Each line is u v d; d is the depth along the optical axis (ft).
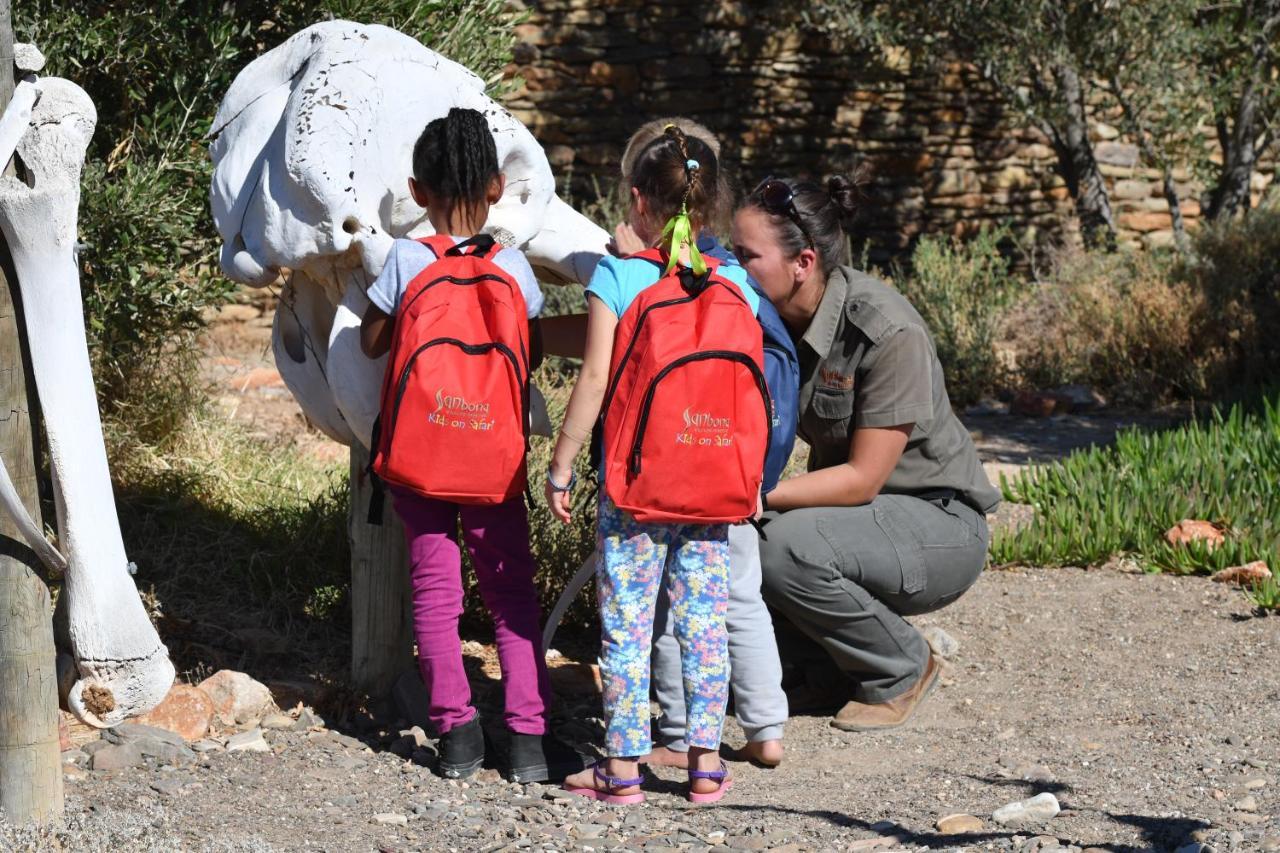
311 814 10.42
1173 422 29.55
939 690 14.44
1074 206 41.50
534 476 15.52
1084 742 12.53
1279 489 19.80
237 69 15.98
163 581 15.46
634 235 11.26
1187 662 14.99
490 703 13.58
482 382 10.63
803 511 12.71
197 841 9.64
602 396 10.71
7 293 9.05
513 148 12.05
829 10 38.65
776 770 12.10
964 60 40.11
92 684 9.59
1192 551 18.44
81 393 9.24
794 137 42.52
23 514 8.91
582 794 11.22
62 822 9.45
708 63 41.57
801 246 12.13
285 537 16.72
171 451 19.15
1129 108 38.65
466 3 16.96
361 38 11.68
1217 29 36.99
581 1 40.83
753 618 11.87
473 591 15.61
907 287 37.14
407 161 11.46
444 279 10.68
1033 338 34.60
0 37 8.80
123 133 15.76
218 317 35.27
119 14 15.25
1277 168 41.63
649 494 10.37
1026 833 9.94
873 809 10.80
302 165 10.78
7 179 8.80
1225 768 11.46
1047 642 15.98
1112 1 36.76
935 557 13.01
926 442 13.28
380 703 13.03
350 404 11.43
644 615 10.99
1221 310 32.27
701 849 9.82
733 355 10.36
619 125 41.37
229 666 13.84
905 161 43.39
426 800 10.88
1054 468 22.13
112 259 14.93
